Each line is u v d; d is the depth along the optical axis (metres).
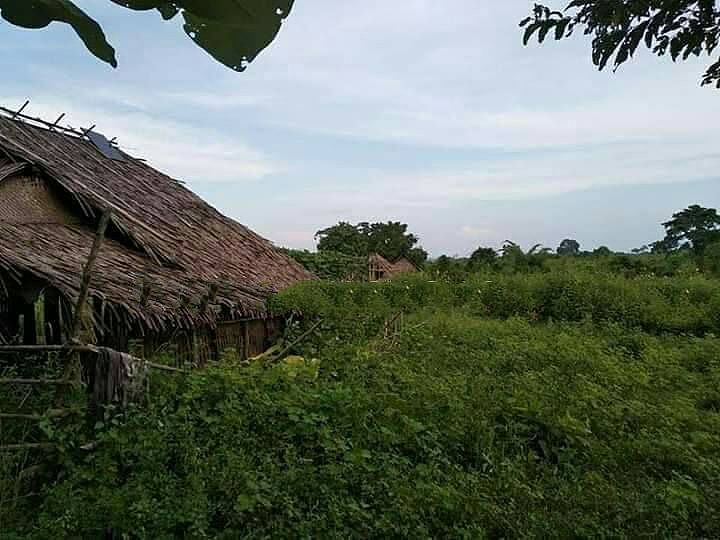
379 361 7.99
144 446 4.55
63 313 6.59
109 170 12.37
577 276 15.95
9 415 4.48
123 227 9.11
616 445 6.05
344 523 4.17
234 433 5.14
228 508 4.16
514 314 14.99
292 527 4.05
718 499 4.86
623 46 2.17
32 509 4.04
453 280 17.81
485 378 7.68
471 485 4.94
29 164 8.65
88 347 4.93
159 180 14.12
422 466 5.10
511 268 19.80
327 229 29.70
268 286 12.17
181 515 3.92
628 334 12.62
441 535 4.26
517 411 6.58
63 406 4.82
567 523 4.36
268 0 1.10
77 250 7.92
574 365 8.83
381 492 4.61
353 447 5.24
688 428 6.82
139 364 5.15
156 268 8.93
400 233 35.62
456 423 6.05
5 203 8.34
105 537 3.80
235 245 13.49
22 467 4.36
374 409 6.09
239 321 10.01
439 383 7.13
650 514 4.57
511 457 5.86
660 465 5.77
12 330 7.01
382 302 14.45
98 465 4.36
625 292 14.89
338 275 21.27
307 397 5.92
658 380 8.59
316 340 10.77
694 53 2.12
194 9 1.09
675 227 25.39
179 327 7.61
